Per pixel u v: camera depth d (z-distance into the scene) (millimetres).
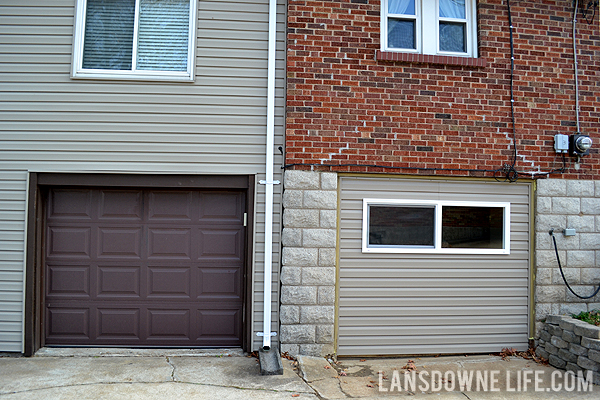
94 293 6059
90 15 6145
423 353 6043
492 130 6219
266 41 6090
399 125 6043
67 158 5879
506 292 6250
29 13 5961
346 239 5984
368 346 5961
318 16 5977
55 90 5910
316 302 5840
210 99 5996
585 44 6398
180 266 6125
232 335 6145
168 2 6203
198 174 5977
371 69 6023
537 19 6375
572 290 6262
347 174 5992
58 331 6031
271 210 5895
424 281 6086
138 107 5941
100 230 6094
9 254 5824
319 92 5934
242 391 4742
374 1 6078
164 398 4520
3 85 5891
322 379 5141
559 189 6340
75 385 4793
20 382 4859
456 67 6180
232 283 6152
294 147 5879
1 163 5855
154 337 6094
